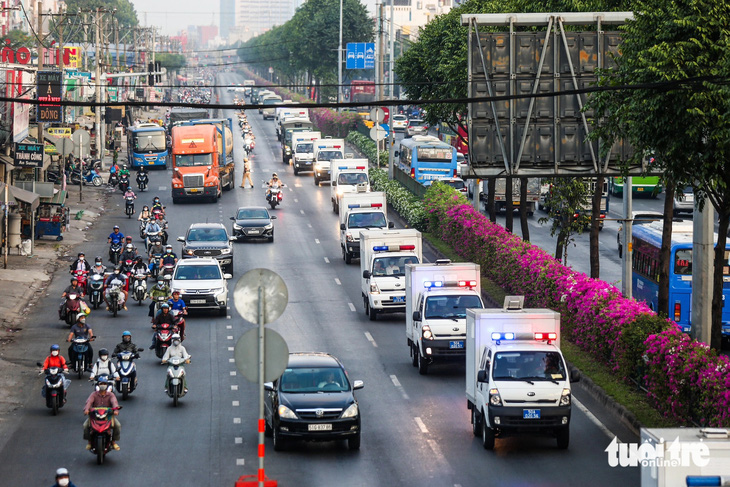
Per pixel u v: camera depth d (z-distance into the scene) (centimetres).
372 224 11869
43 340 8056
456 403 6303
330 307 9475
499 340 5522
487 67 6456
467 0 12938
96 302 9356
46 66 18650
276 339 3828
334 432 5231
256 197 17550
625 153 6488
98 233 13812
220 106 4416
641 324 6375
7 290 9825
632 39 5672
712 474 3478
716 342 5825
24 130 12988
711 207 6462
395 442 5484
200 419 5962
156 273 10788
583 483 4738
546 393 5228
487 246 10306
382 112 19662
